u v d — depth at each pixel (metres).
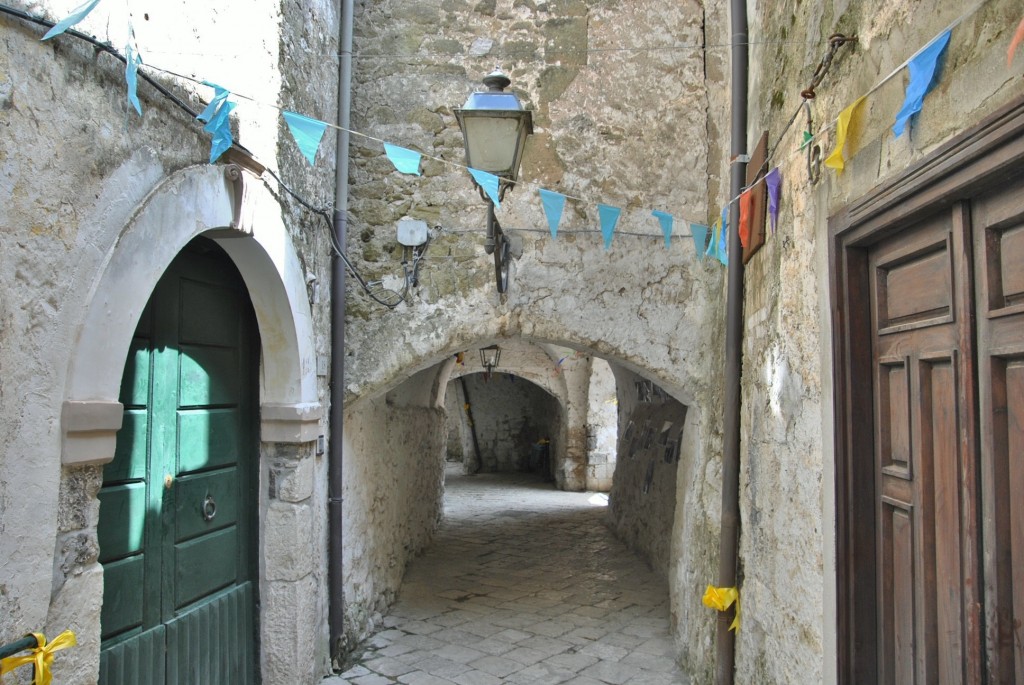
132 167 2.38
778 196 3.08
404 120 4.53
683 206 4.49
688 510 4.40
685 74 4.54
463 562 6.74
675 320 4.45
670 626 4.80
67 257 2.08
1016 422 1.61
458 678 4.01
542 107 4.53
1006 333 1.62
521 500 11.08
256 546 3.76
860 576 2.27
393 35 4.57
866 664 2.24
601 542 7.70
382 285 4.45
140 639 2.86
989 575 1.68
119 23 2.32
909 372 2.07
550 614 5.16
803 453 2.69
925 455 1.97
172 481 3.12
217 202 2.92
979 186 1.66
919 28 1.88
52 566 2.01
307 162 3.92
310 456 3.89
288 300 3.60
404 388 6.19
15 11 1.83
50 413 2.01
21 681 1.83
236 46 3.13
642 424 7.93
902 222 2.00
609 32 4.57
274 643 3.70
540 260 4.45
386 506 5.48
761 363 3.31
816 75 2.57
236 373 3.67
